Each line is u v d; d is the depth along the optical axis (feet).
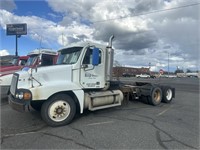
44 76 21.49
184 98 43.75
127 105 32.55
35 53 35.60
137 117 24.80
